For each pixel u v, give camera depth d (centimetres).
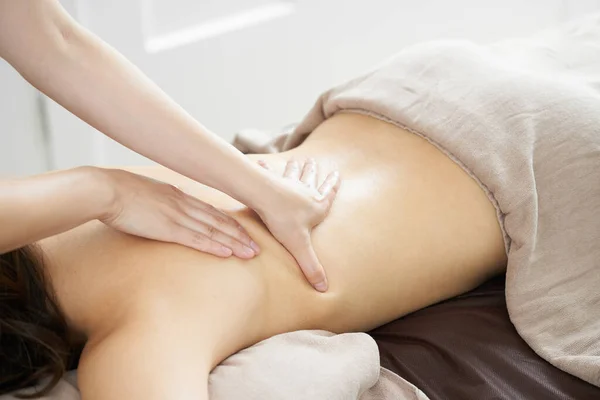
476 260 119
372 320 114
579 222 115
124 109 96
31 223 86
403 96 127
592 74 138
